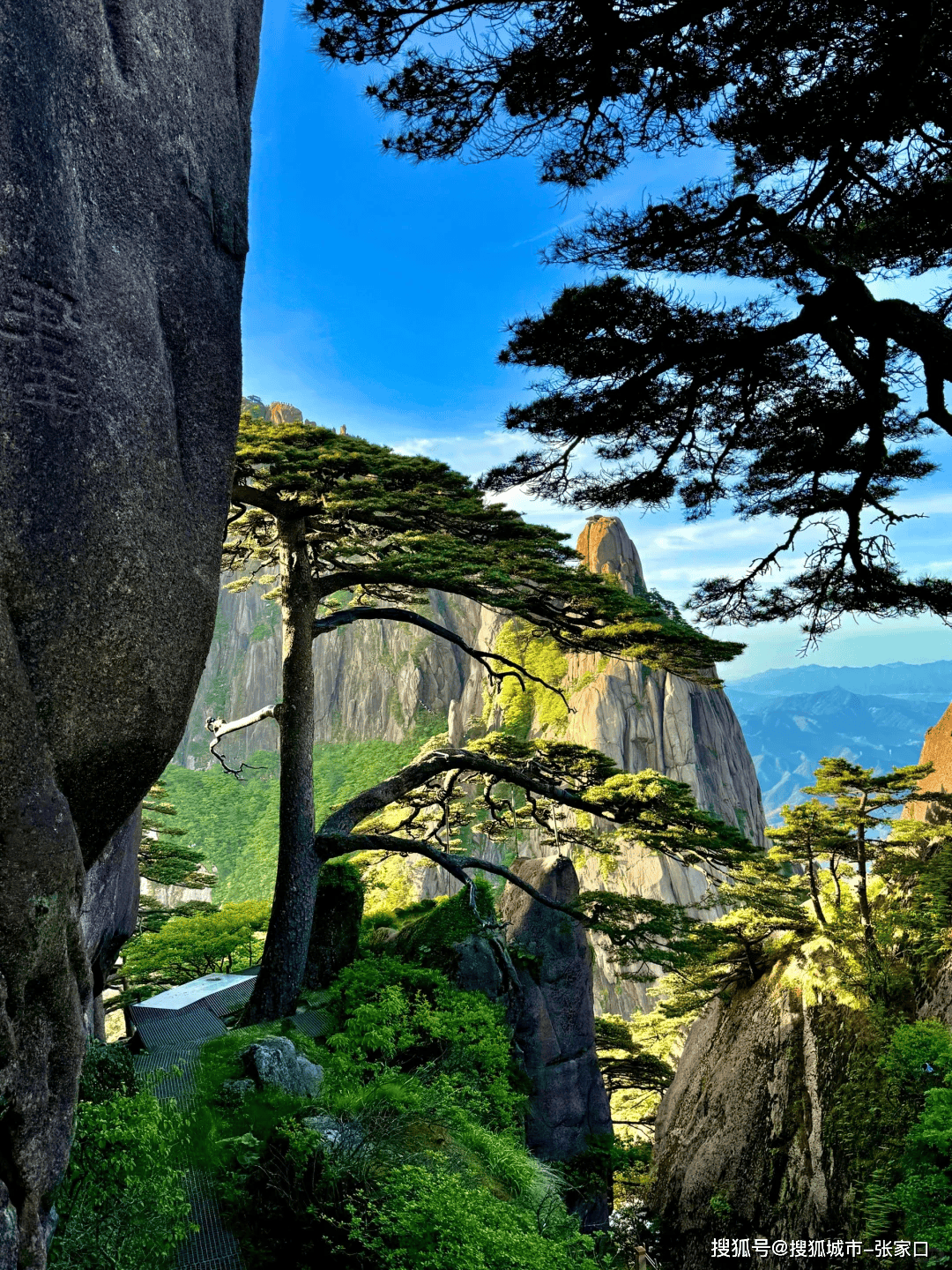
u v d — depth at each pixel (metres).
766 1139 25.39
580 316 8.02
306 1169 7.10
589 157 8.14
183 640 3.80
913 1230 17.83
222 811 162.62
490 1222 7.04
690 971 31.06
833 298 7.80
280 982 13.91
